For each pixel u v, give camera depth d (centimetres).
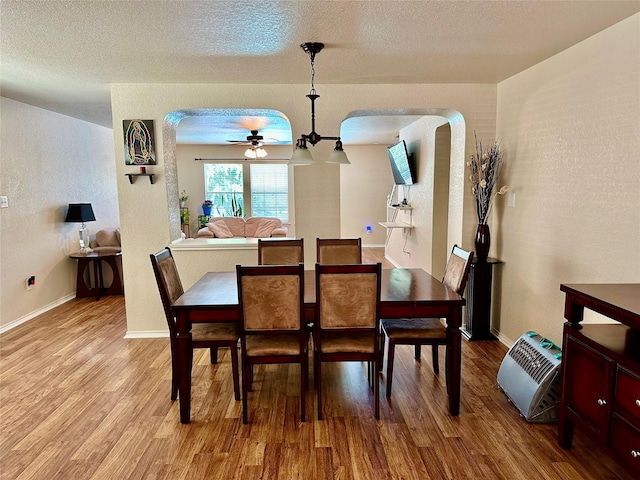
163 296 263
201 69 311
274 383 298
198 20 218
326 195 384
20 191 434
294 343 249
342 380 302
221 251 386
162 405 268
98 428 242
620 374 177
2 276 408
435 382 297
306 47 260
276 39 248
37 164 461
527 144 320
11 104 418
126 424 246
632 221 221
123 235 377
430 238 526
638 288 201
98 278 534
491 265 361
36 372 316
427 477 199
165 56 278
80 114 502
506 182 354
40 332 403
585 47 253
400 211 695
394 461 211
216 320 248
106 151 617
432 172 515
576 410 206
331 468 206
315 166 379
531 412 239
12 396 279
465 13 213
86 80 339
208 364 331
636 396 169
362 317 242
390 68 312
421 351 353
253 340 254
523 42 257
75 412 260
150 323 389
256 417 253
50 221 485
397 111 378
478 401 269
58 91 378
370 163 875
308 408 263
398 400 272
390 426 242
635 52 216
